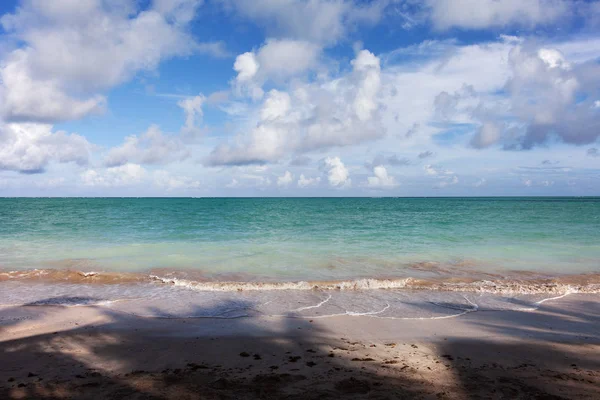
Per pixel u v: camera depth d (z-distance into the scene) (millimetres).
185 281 12312
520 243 20484
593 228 27797
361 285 11906
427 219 38000
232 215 44531
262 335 7727
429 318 8961
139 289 11570
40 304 9984
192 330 8039
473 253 17484
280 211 55750
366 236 23609
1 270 13852
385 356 6574
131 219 36750
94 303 10094
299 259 16078
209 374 5680
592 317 9133
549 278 12984
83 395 4887
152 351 6801
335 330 8078
